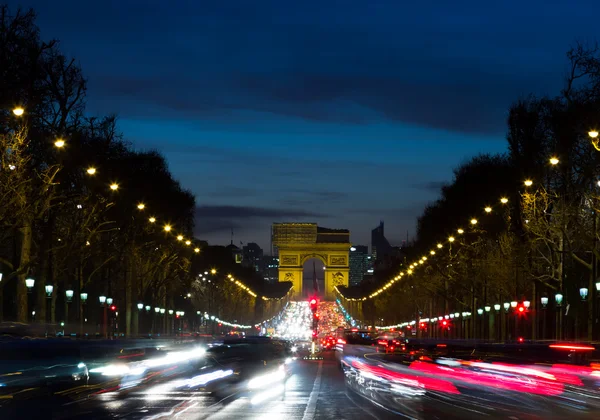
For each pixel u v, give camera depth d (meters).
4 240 59.50
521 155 78.56
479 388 40.22
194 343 73.94
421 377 48.53
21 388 32.47
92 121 70.88
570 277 72.94
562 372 51.94
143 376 46.69
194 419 26.91
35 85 60.94
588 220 65.00
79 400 32.97
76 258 75.06
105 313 83.00
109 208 79.31
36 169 60.31
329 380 46.41
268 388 40.19
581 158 66.19
